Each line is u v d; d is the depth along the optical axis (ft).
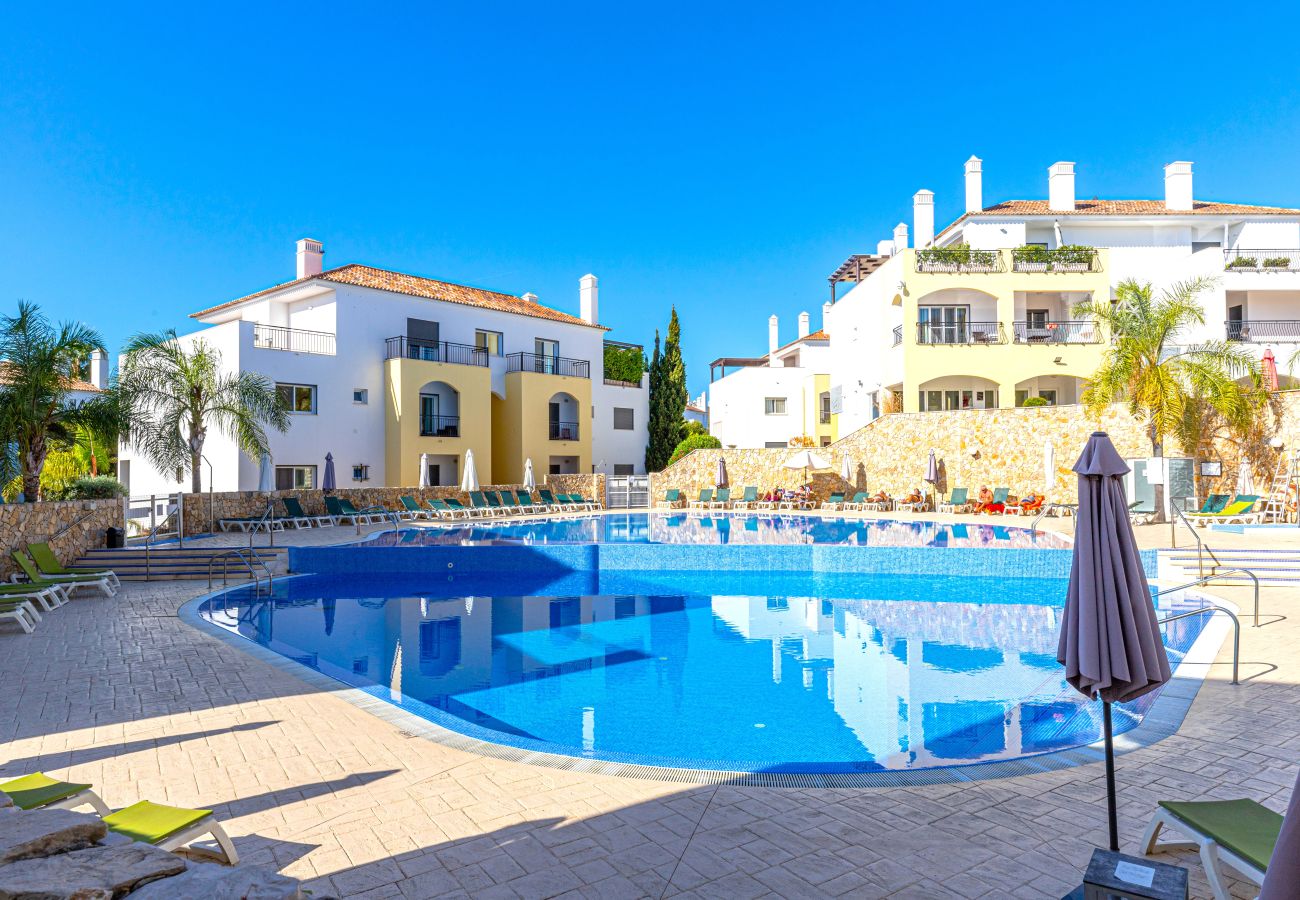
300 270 101.96
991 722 23.66
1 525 45.85
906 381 93.30
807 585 51.29
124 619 36.86
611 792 16.12
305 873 12.61
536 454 114.93
